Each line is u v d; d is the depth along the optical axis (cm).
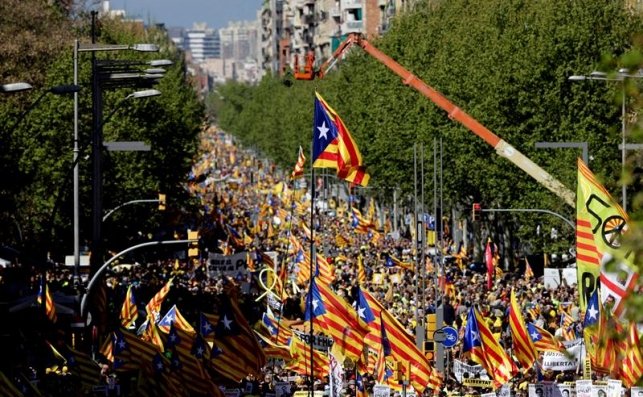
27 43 15900
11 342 8019
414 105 18400
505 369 8150
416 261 12306
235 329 8106
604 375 8244
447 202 17700
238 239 16712
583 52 14512
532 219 14125
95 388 7912
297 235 18975
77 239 10112
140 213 14775
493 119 14838
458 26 18838
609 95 13712
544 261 14488
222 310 8100
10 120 13312
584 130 13938
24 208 13038
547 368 8431
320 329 8531
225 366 8138
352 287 11731
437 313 9912
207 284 13312
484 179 15262
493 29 16538
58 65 14338
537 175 12012
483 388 8500
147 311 9856
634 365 7106
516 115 14850
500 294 12069
